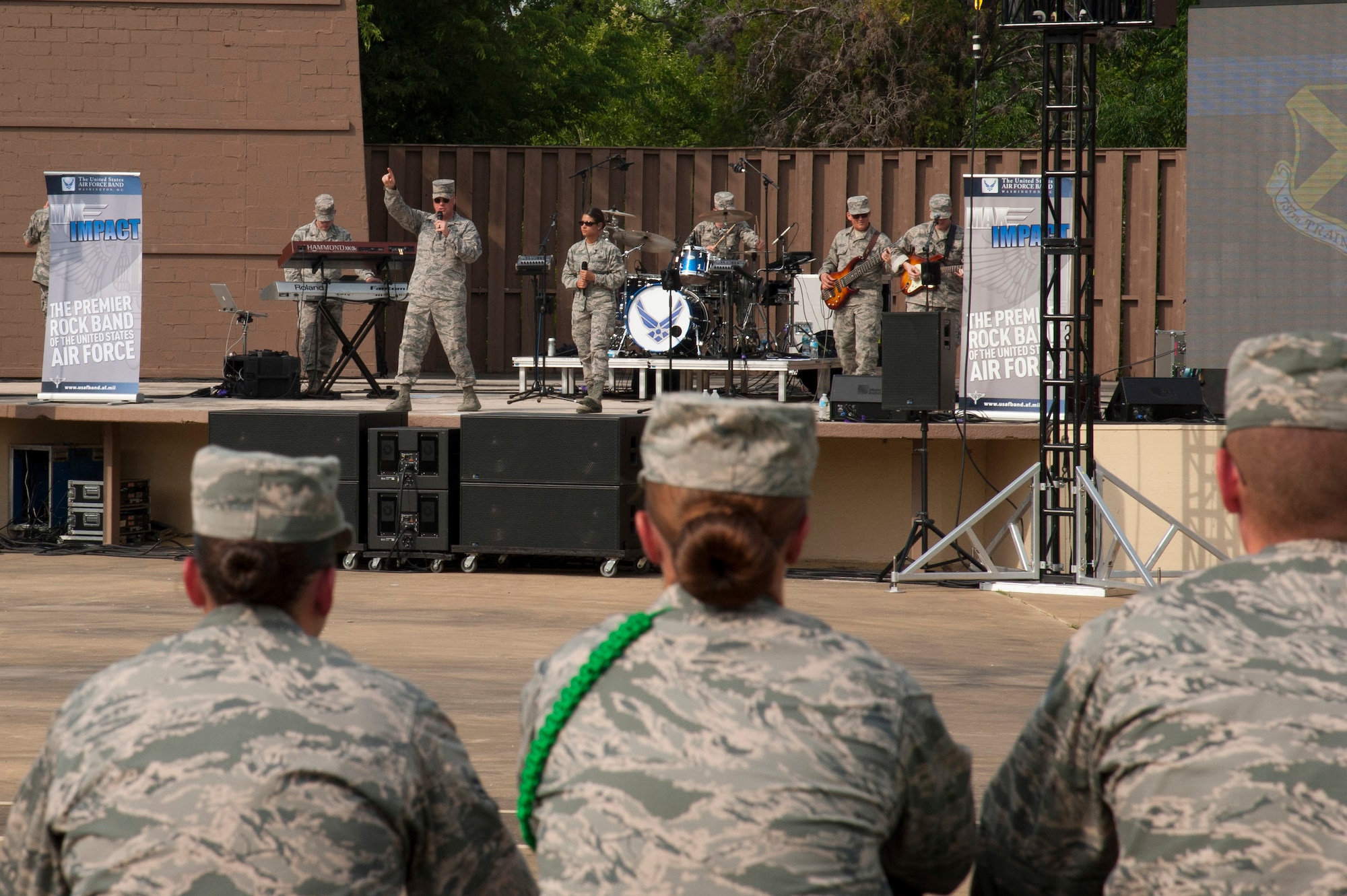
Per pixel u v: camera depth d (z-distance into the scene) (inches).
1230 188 643.5
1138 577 535.8
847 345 676.7
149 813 98.9
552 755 102.3
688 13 1877.5
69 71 876.0
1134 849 96.3
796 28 1469.0
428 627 433.4
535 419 540.4
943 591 524.7
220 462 108.4
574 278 620.1
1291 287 641.0
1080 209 513.7
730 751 97.2
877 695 100.7
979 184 554.6
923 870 108.6
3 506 655.1
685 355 692.7
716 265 650.2
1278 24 633.6
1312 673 95.0
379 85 1333.7
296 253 684.7
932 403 515.8
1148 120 1418.6
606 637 105.4
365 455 562.3
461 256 596.1
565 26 1462.8
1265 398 100.6
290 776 100.0
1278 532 102.0
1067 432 535.8
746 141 1588.3
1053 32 509.7
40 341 879.7
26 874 107.5
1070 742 103.6
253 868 97.5
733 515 101.0
